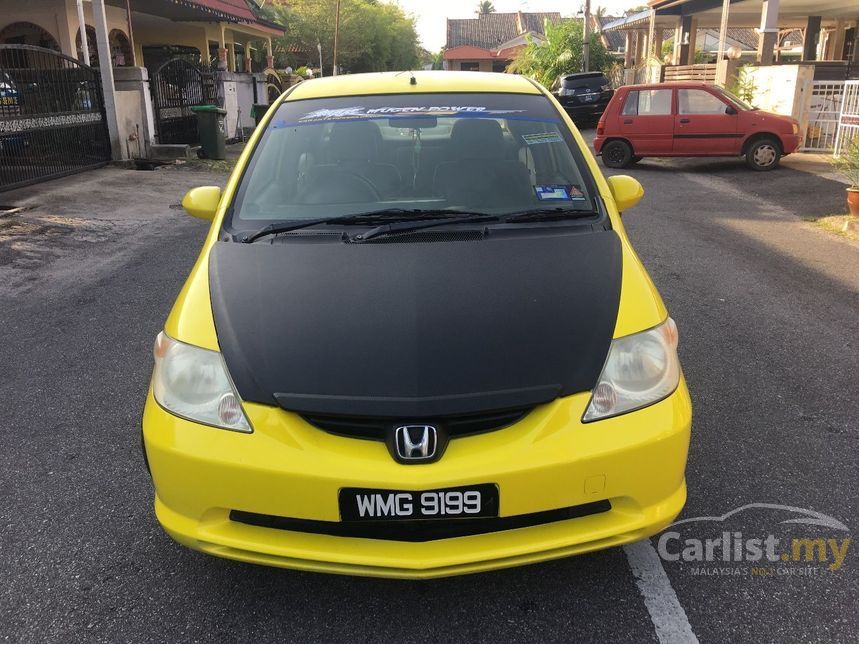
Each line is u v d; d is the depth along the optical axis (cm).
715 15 2475
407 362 238
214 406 237
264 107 2038
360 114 371
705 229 857
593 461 227
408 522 226
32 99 1102
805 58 2466
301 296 266
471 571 230
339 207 330
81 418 399
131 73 1387
